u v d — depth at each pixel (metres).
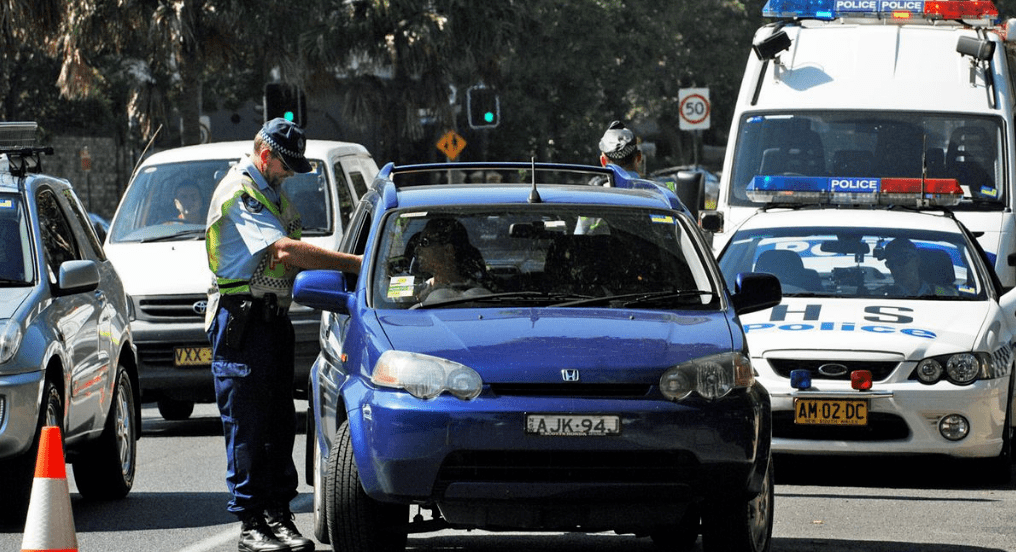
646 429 19.67
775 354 29.53
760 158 42.72
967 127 42.06
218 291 22.62
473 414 19.62
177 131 99.00
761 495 21.44
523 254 22.48
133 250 39.59
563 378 19.80
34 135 29.59
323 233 40.81
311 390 24.62
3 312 25.47
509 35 90.94
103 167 128.00
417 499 19.81
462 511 19.83
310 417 24.80
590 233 22.77
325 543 23.22
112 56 114.62
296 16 83.12
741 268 33.31
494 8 90.00
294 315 38.06
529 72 108.69
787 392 29.20
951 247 33.00
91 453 28.22
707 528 20.88
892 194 38.56
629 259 22.59
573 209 23.00
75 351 26.89
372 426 19.97
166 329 38.00
